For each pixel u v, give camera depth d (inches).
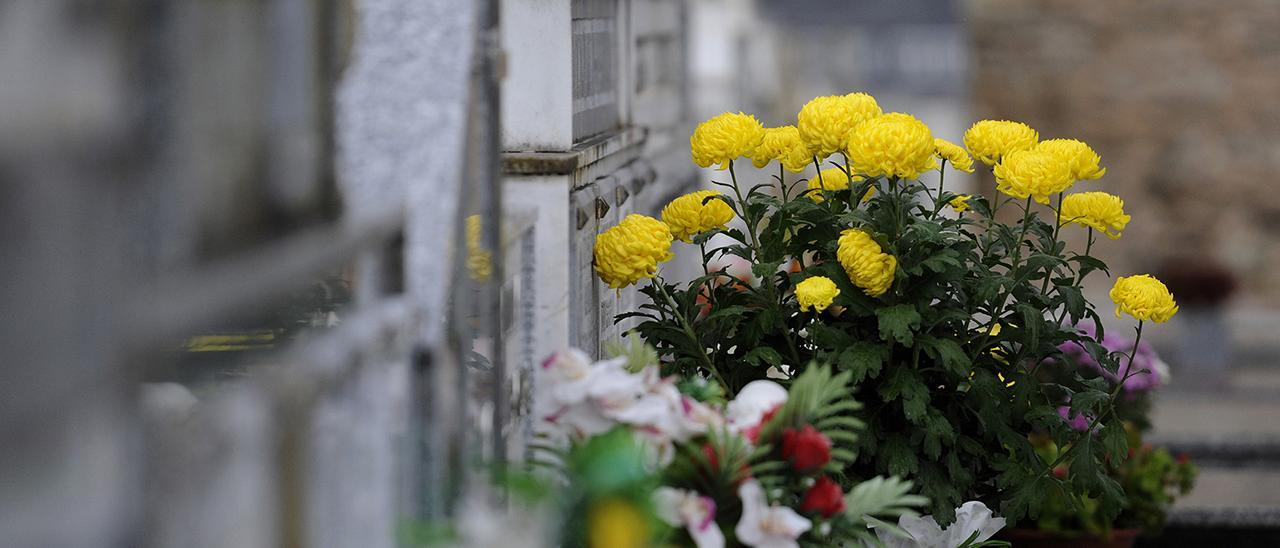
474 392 140.7
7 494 52.2
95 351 56.3
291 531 81.6
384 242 105.0
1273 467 484.4
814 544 143.6
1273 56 821.9
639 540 132.9
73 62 56.5
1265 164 827.4
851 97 189.3
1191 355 698.8
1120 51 834.8
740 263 347.3
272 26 88.4
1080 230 829.2
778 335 201.3
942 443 187.8
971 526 187.5
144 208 62.7
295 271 76.3
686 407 144.6
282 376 79.8
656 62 315.9
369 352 95.6
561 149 191.3
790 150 199.2
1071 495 193.0
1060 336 194.1
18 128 53.4
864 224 182.5
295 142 92.9
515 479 127.0
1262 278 826.2
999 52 834.8
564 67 190.4
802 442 143.2
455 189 111.9
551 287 182.7
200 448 68.2
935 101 760.3
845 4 706.8
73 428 55.1
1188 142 832.3
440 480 112.0
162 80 66.1
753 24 652.1
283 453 80.4
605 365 140.3
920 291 184.1
